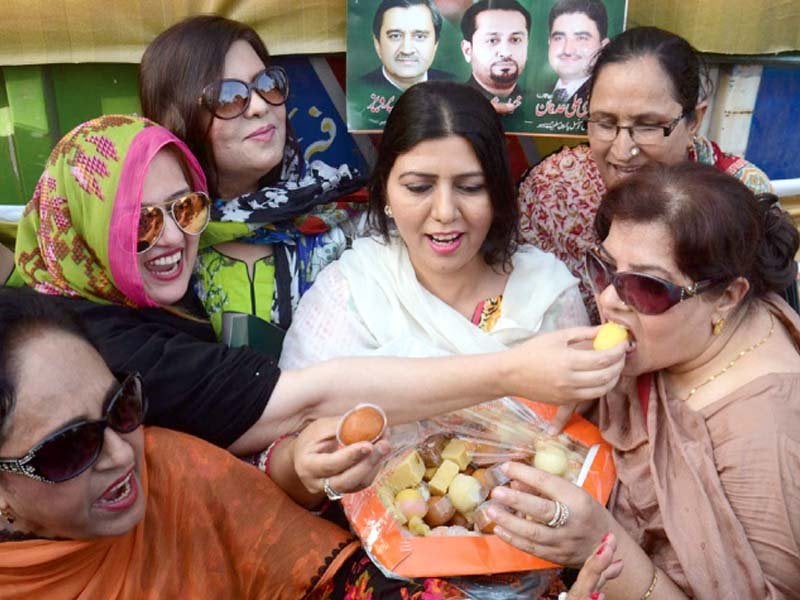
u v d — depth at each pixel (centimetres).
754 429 157
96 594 152
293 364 211
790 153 294
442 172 190
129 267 189
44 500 132
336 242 238
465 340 204
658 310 160
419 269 214
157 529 162
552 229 267
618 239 164
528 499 154
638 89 212
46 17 243
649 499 168
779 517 152
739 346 170
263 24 251
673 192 158
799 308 213
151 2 245
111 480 138
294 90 268
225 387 181
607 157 229
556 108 256
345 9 252
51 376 128
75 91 260
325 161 277
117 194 184
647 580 160
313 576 170
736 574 154
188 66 210
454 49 250
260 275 229
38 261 200
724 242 155
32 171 269
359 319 209
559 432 186
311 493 183
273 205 225
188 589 164
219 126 214
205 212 199
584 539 157
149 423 182
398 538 165
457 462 181
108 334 188
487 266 216
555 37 248
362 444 156
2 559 140
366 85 254
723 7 256
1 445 126
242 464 173
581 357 166
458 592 163
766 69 276
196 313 220
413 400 184
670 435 168
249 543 169
